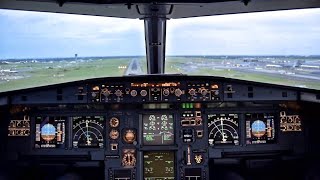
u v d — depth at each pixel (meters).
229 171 1.49
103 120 1.43
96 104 1.38
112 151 1.42
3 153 1.42
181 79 1.37
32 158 1.43
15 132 1.42
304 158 1.46
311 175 1.40
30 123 1.43
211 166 1.51
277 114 1.46
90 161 1.43
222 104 1.44
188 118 1.42
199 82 1.38
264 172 1.53
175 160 1.42
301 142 1.46
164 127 1.42
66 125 1.43
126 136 1.41
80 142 1.43
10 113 1.42
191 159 1.42
